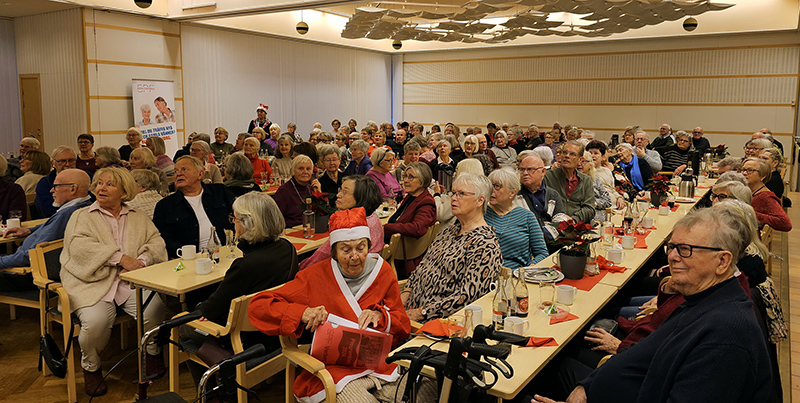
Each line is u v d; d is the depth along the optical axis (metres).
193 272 3.34
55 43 10.55
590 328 2.84
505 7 8.30
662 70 14.26
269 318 2.41
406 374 2.37
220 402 2.84
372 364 2.41
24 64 11.15
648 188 6.03
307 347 2.65
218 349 2.76
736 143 13.68
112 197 3.51
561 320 2.52
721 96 13.69
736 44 13.35
